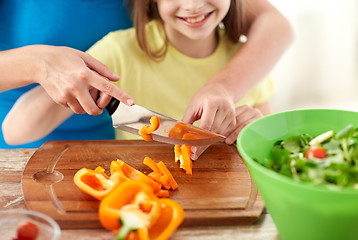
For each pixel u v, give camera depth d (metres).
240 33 1.06
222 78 0.89
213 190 0.69
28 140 0.93
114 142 0.84
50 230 0.54
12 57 0.76
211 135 0.73
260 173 0.54
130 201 0.60
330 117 0.68
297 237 0.57
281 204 0.55
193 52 1.06
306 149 0.64
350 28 2.07
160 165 0.70
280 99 2.12
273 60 0.98
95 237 0.60
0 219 0.55
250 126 0.65
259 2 1.10
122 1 1.07
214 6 0.92
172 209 0.59
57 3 1.03
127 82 1.04
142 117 0.75
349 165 0.58
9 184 0.71
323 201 0.51
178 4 0.91
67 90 0.72
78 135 1.11
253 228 0.62
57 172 0.73
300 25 2.09
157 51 1.04
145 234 0.55
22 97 0.94
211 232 0.61
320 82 2.14
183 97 1.07
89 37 1.08
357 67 2.11
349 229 0.53
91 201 0.66
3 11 1.04
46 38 1.05
